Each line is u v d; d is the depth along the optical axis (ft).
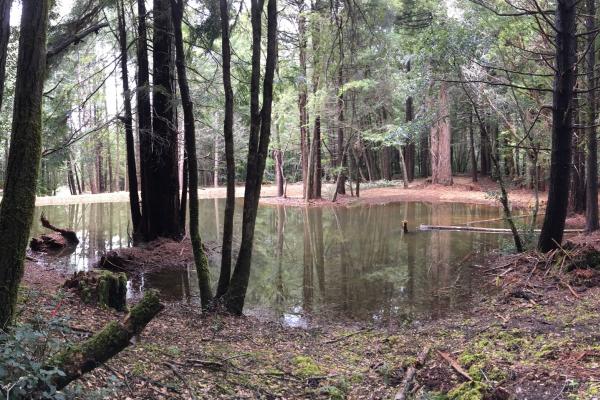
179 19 26.61
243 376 16.48
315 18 46.42
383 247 48.37
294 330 24.20
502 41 44.06
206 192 125.59
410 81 64.75
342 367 18.54
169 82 46.85
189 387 14.70
